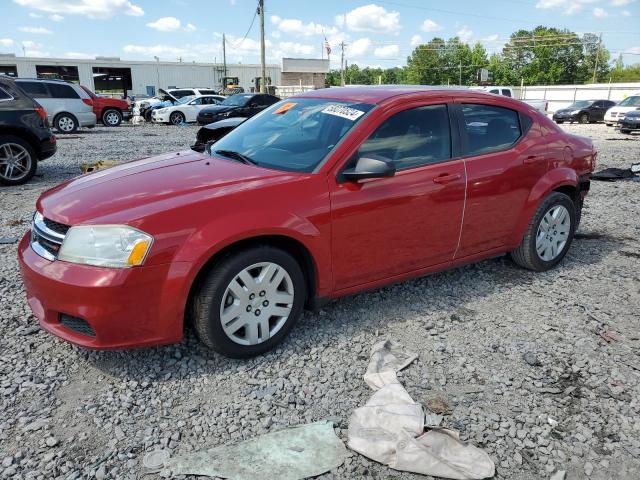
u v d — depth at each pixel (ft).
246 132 13.88
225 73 167.22
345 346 11.41
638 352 11.44
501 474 7.96
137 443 8.42
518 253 15.44
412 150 12.44
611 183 31.14
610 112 82.43
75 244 9.44
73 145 46.37
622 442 8.68
